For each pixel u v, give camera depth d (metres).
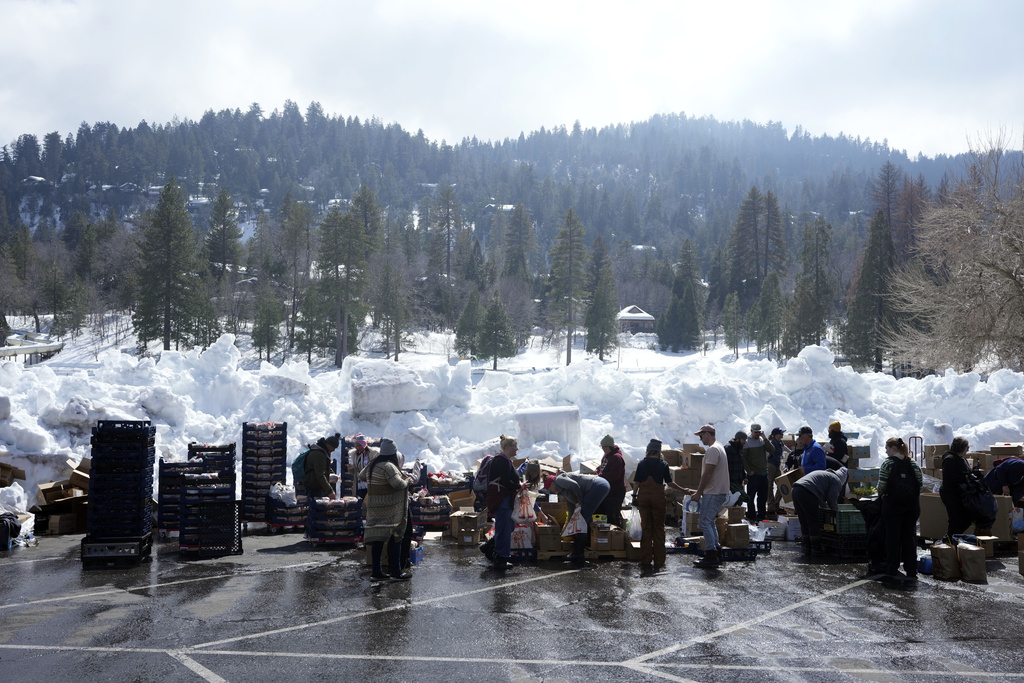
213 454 11.24
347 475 12.34
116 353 17.66
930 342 31.97
